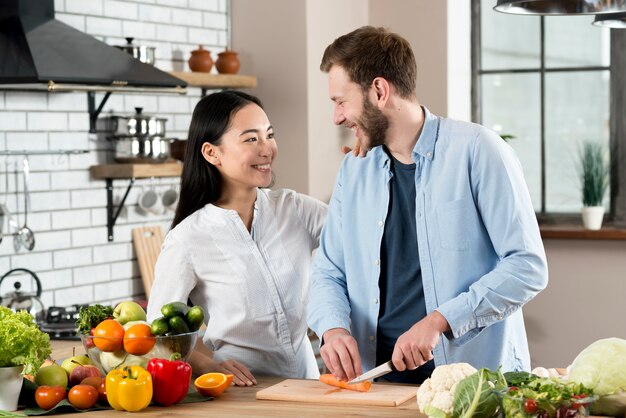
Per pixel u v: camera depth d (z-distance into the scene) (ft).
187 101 17.38
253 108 9.53
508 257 8.39
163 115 16.84
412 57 8.66
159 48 16.74
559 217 19.57
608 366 6.69
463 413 6.60
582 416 6.17
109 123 15.78
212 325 9.77
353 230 9.21
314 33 17.81
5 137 14.16
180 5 17.13
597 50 19.16
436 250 8.73
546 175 19.71
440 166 8.73
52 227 14.89
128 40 15.37
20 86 13.44
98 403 8.11
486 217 8.55
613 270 18.51
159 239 16.67
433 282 8.75
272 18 17.90
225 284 9.63
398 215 8.99
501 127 20.07
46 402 7.95
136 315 8.56
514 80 19.89
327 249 9.48
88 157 15.43
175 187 17.07
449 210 8.68
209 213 9.72
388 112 8.58
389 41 8.54
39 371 8.25
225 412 7.75
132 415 7.73
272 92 18.03
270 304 9.71
